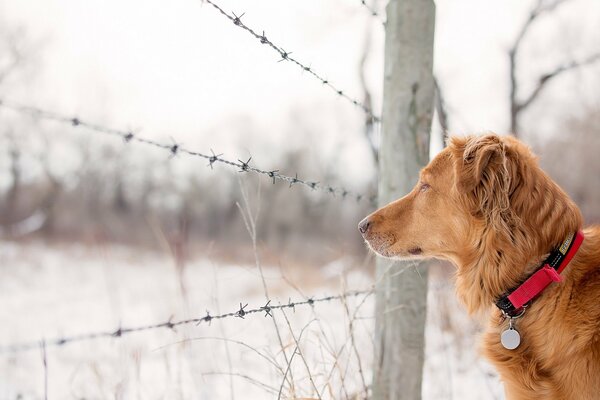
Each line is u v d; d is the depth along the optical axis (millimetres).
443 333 4539
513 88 11492
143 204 30062
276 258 4887
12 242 19328
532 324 2330
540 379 2262
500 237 2410
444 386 4109
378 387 3072
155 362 5289
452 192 2619
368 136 10016
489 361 2498
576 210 2445
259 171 2785
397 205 2855
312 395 2822
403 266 3021
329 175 26578
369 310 4664
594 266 2293
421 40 2998
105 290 10820
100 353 5742
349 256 4711
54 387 4586
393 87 3037
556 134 15875
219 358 4562
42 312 8711
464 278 2617
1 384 4719
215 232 25844
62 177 27797
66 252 17234
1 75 23953
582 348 2143
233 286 9898
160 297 9055
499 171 2391
